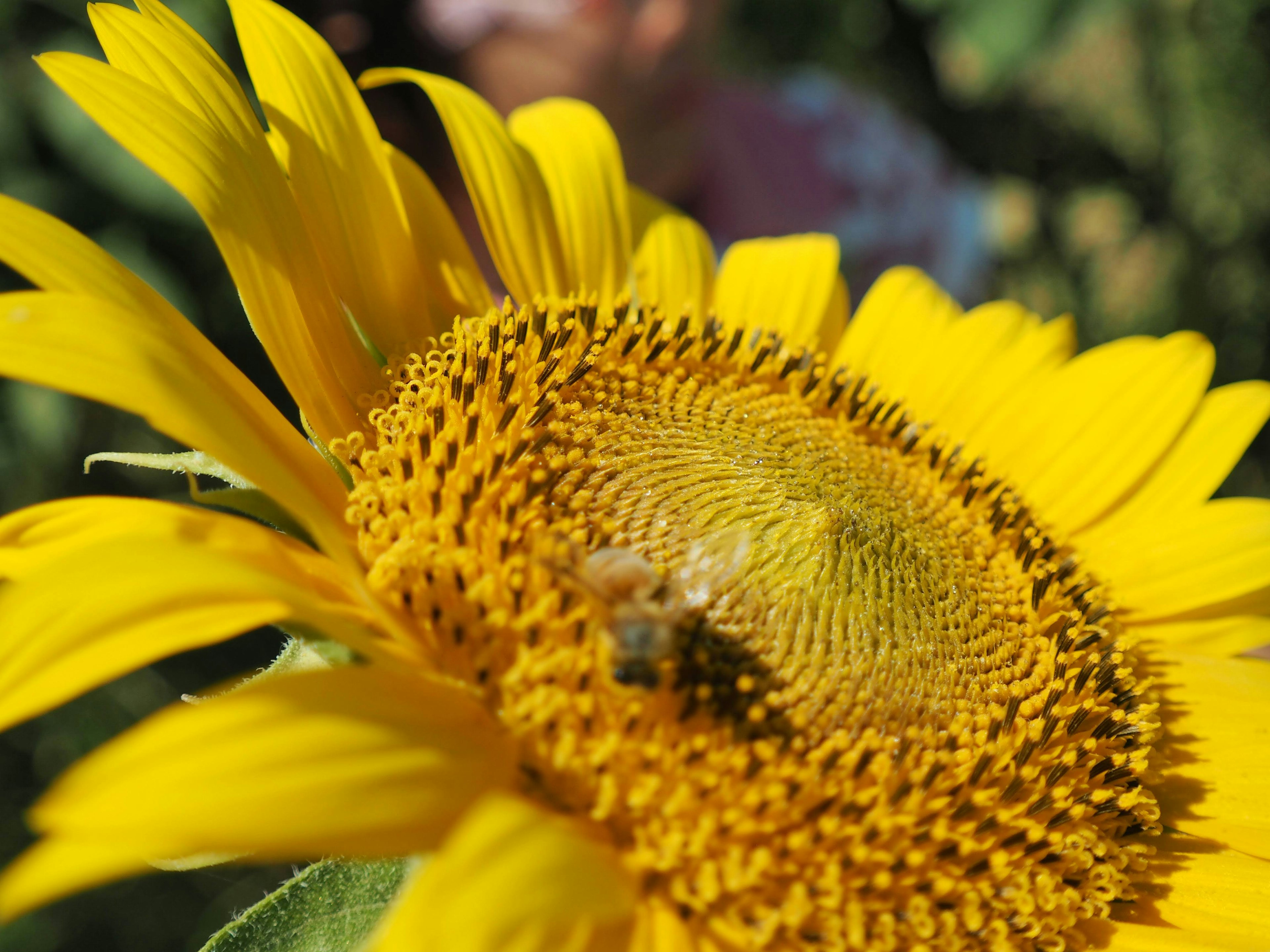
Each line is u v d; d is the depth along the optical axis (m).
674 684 0.13
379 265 0.16
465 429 0.14
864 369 0.20
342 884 0.13
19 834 0.33
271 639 0.36
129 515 0.12
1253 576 0.18
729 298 0.19
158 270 0.28
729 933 0.12
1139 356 0.19
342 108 0.15
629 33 0.24
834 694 0.14
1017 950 0.13
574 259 0.18
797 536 0.14
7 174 0.27
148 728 0.09
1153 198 0.47
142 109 0.13
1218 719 0.17
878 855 0.13
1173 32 0.43
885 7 0.44
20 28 0.27
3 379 0.29
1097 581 0.18
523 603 0.13
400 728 0.11
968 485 0.17
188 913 0.34
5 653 0.10
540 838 0.10
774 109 0.30
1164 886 0.15
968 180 0.35
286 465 0.13
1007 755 0.14
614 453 0.15
